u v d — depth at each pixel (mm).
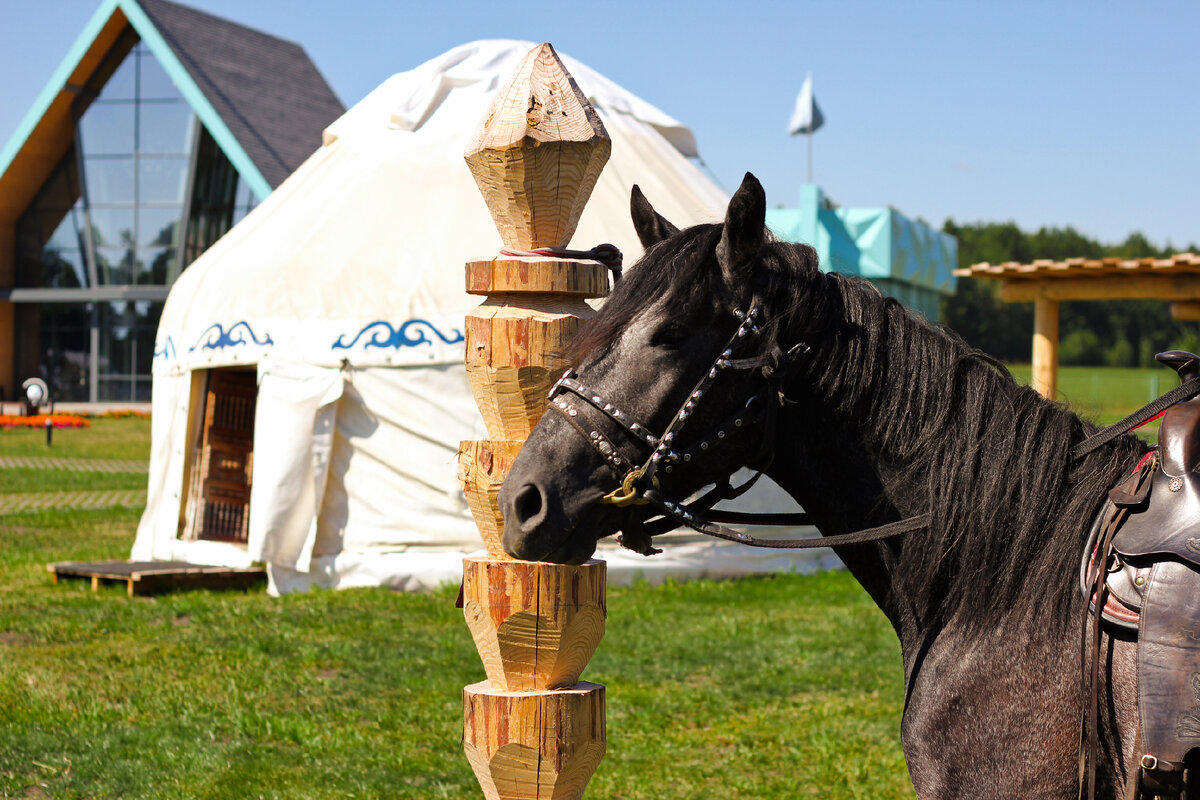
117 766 4289
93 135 30062
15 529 11250
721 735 4789
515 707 2191
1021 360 49062
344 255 8344
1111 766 1684
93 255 30656
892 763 4406
